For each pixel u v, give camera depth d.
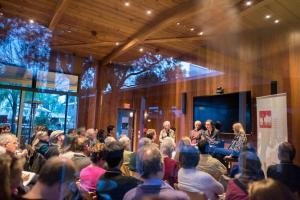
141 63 8.35
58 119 7.36
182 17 4.71
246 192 1.58
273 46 5.15
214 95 6.29
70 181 1.27
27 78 6.93
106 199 1.79
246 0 4.31
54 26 5.64
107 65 8.28
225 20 5.15
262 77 5.30
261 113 5.05
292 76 4.74
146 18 5.20
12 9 5.11
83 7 4.88
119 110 8.32
